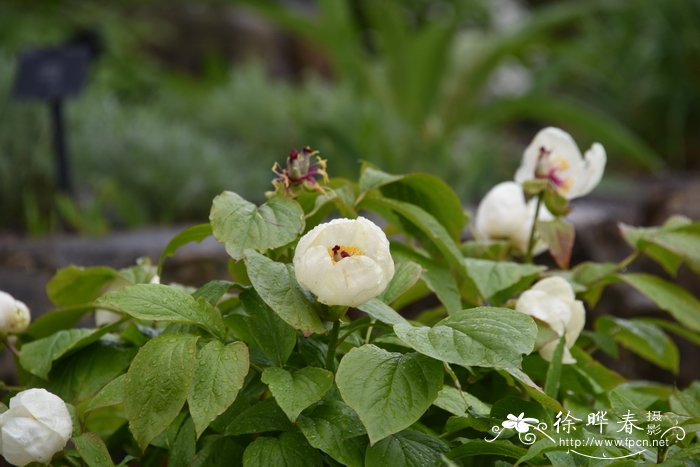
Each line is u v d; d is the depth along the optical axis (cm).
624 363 288
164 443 157
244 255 143
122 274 172
